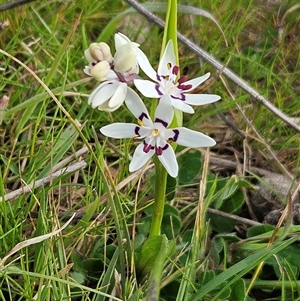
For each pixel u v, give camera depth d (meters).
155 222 0.16
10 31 0.24
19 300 0.15
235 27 0.26
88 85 0.24
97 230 0.18
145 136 0.14
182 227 0.19
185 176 0.20
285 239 0.18
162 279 0.16
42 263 0.16
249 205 0.20
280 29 0.26
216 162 0.22
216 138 0.23
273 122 0.22
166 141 0.14
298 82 0.25
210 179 0.20
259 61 0.24
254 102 0.24
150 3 0.21
